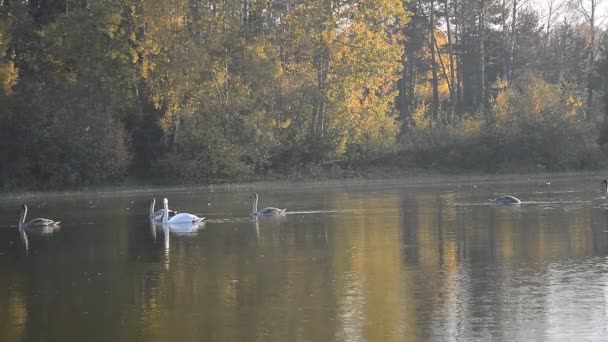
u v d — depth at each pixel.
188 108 65.00
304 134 71.62
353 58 70.25
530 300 20.20
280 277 23.78
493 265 24.97
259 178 69.19
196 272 24.95
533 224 34.50
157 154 66.81
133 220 40.31
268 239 31.91
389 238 31.28
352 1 70.12
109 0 62.50
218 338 17.70
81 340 17.94
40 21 68.19
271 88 69.06
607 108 83.06
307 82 71.31
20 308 20.91
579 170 76.50
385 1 69.75
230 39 67.38
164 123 64.25
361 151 74.69
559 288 21.44
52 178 60.81
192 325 18.75
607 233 31.09
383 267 25.02
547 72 100.25
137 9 63.75
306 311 19.67
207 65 65.56
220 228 36.00
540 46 101.38
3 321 19.64
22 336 18.38
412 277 23.33
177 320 19.23
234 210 44.38
